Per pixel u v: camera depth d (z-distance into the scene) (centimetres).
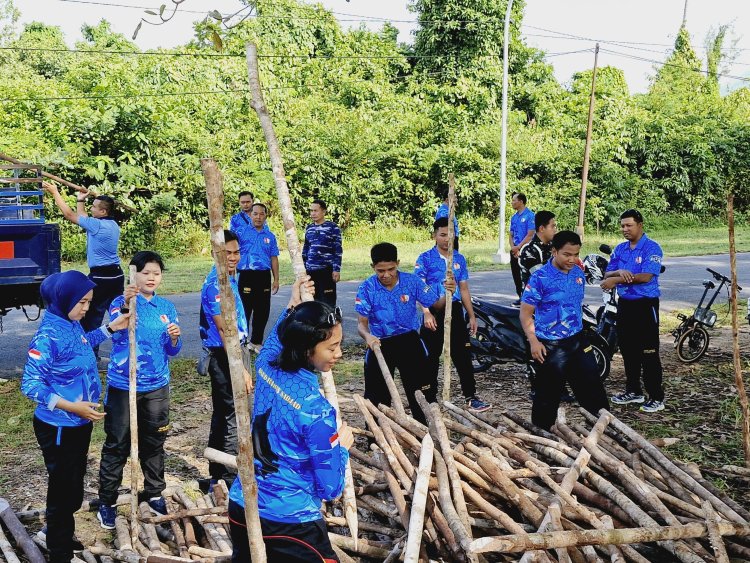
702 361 852
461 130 2506
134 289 423
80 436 397
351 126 2309
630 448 451
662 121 2811
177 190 2045
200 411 709
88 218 811
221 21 364
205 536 435
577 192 2562
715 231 2594
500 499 392
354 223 2342
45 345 385
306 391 276
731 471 493
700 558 337
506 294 1311
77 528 462
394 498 388
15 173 959
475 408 696
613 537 332
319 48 2892
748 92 3600
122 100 1944
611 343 752
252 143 2198
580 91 2938
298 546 278
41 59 3309
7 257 779
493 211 2494
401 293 551
